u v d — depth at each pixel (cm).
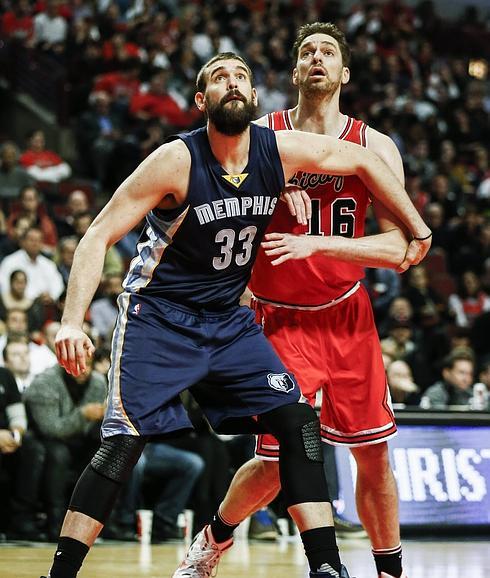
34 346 1546
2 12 3098
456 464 1388
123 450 670
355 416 802
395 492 816
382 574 823
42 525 1363
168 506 1390
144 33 3108
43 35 3030
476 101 3425
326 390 813
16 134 2925
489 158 3222
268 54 3300
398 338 1852
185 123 2802
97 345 1467
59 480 1336
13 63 2995
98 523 662
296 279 791
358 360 804
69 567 654
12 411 1352
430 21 4003
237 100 674
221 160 687
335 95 812
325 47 800
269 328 812
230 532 833
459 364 1597
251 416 712
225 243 693
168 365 686
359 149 734
